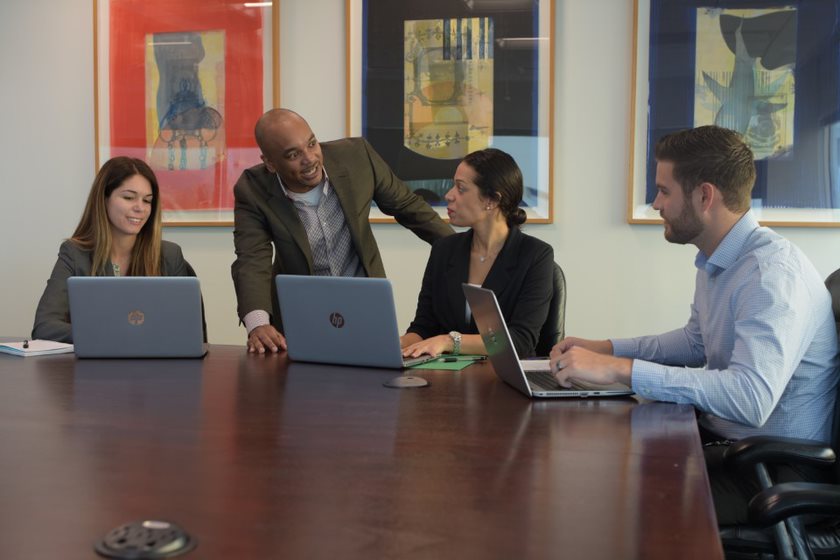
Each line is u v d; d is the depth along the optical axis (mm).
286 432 1508
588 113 3967
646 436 1490
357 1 4113
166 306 2432
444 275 2777
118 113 4355
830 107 3771
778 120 3812
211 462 1289
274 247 3330
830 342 1939
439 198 4078
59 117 4441
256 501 1082
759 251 1922
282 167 2828
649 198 3902
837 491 1462
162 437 1464
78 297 2428
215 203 4293
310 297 2318
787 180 3814
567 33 3971
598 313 3994
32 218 4484
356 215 3020
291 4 4203
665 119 3881
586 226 3988
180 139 4309
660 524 1003
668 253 3924
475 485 1167
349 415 1667
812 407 1951
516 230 2729
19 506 1058
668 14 3865
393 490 1140
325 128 4199
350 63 4129
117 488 1141
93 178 4422
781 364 1779
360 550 907
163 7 4297
